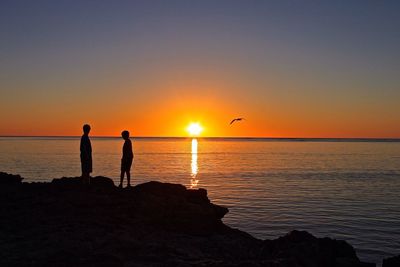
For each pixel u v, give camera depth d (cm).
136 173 7150
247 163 10562
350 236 2912
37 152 13412
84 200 1590
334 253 1360
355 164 10488
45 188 1828
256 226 3173
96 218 1441
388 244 2717
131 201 1631
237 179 6588
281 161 11556
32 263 1003
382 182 6419
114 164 8906
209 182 6103
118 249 1142
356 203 4344
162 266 1029
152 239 1312
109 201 1608
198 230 1542
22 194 1708
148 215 1548
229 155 14900
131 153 1786
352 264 1253
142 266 1023
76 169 7112
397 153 17025
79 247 1126
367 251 2566
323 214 3681
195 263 1069
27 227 1320
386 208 4050
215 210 1781
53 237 1208
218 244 1372
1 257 1042
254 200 4438
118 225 1394
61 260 1027
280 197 4684
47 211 1490
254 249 1378
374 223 3328
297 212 3762
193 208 1616
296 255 1227
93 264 1005
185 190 1844
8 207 1547
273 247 1381
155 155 14275
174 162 10506
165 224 1539
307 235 1448
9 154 12062
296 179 6731
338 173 7881
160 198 1652
